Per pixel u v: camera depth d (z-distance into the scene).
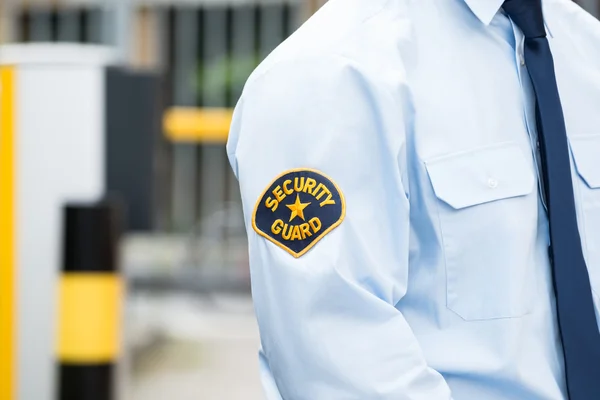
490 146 2.17
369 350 1.98
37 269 4.89
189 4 13.53
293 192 2.05
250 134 2.13
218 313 11.98
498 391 2.11
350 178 2.06
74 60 4.89
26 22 13.41
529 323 2.12
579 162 2.31
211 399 7.66
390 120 2.08
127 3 11.59
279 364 2.04
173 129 12.88
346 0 2.29
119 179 4.89
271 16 13.51
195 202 13.40
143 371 8.61
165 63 13.58
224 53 13.58
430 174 2.12
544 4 2.54
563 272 2.16
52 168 4.89
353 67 2.11
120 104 4.89
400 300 2.16
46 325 4.89
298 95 2.11
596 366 2.13
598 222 2.28
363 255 2.03
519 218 2.13
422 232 2.14
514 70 2.28
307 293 1.99
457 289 2.11
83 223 4.71
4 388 4.90
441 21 2.28
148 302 12.66
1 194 4.91
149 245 13.45
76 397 4.71
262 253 2.05
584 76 2.44
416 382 1.97
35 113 4.90
